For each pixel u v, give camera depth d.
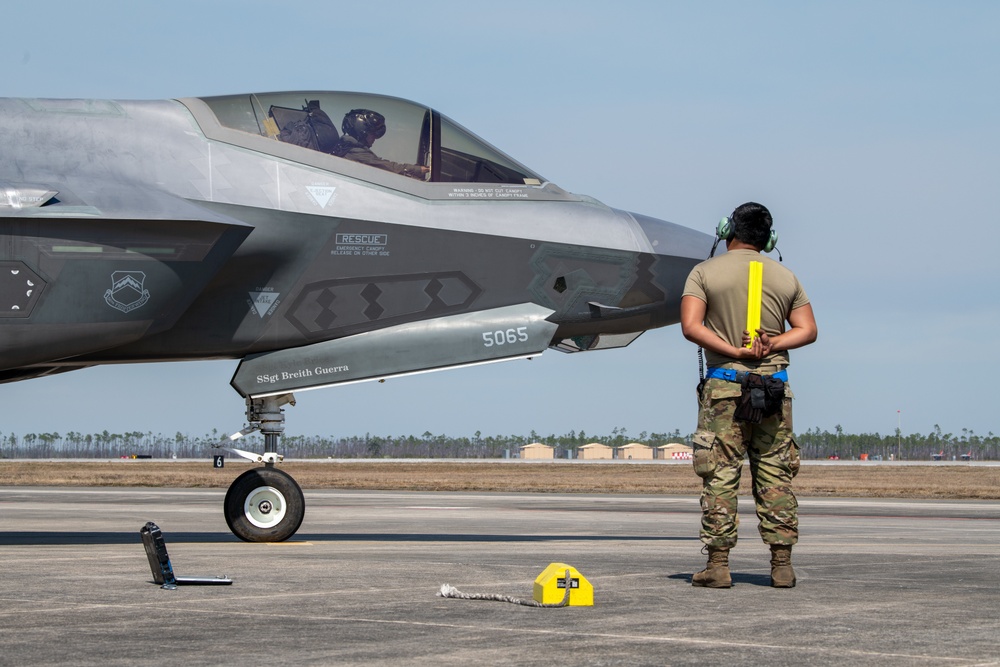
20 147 11.38
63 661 4.84
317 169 11.94
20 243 10.48
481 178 12.48
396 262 11.91
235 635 5.55
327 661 4.86
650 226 12.76
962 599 7.21
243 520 12.18
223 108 12.11
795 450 7.68
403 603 6.78
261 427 12.30
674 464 157.12
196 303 11.59
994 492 51.12
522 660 4.89
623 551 11.61
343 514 24.03
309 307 11.80
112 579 8.04
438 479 74.94
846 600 7.06
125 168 11.52
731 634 5.64
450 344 11.91
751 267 7.46
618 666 4.77
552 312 12.16
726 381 7.45
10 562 9.45
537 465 149.88
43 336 10.61
